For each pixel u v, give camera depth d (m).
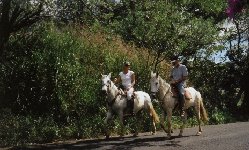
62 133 13.57
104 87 12.32
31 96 14.15
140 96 13.31
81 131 13.92
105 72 15.85
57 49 14.83
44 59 14.30
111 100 12.66
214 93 23.64
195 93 13.95
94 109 15.06
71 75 14.47
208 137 13.11
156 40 17.73
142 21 17.41
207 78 23.64
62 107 14.07
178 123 17.72
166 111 12.94
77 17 17.02
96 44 16.62
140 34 17.53
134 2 18.84
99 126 14.46
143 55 18.38
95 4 16.89
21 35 15.10
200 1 20.00
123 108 12.80
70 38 15.42
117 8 20.22
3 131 12.48
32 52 14.41
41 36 15.20
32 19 14.84
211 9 20.30
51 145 11.95
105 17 18.41
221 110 22.91
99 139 13.27
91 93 14.84
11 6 14.55
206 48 20.50
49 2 14.34
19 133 12.62
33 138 12.76
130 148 10.89
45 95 14.16
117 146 11.36
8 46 14.70
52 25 15.75
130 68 16.83
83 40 16.41
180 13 17.83
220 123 20.44
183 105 12.88
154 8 17.72
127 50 17.64
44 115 14.11
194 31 18.08
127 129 15.11
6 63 14.29
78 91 14.57
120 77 13.08
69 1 15.15
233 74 25.66
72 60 14.91
